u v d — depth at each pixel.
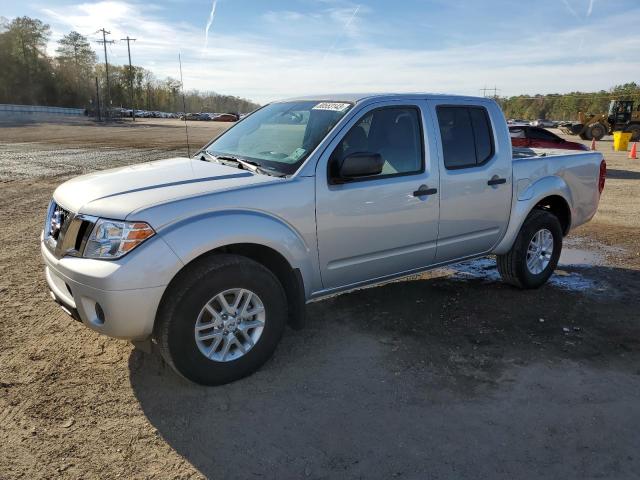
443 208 4.54
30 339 4.20
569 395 3.50
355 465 2.81
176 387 3.54
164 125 59.94
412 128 4.39
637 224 8.91
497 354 4.05
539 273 5.47
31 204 9.88
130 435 3.04
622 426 3.17
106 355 3.96
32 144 26.33
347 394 3.48
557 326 4.59
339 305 4.99
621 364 3.94
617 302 5.18
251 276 3.49
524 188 5.20
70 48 111.31
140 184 3.57
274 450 2.92
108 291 3.07
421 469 2.78
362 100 4.17
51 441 2.97
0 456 2.84
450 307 4.98
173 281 3.32
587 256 6.93
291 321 3.95
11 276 5.71
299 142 4.04
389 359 3.95
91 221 3.25
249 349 3.60
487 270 6.19
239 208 3.47
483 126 4.88
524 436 3.06
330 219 3.88
